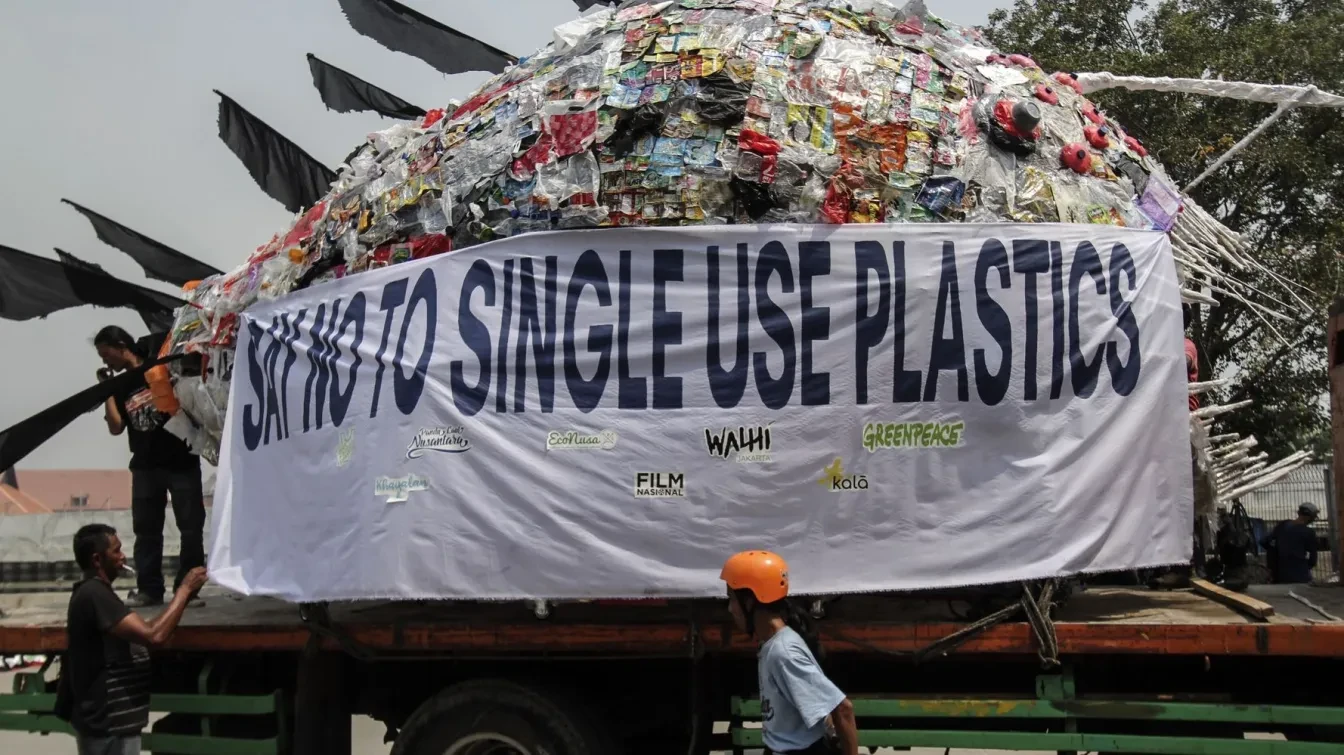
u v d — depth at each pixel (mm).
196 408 6734
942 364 5051
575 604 5488
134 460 7523
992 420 5043
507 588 5090
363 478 5398
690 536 5004
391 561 5230
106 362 7750
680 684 5672
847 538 4992
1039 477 5023
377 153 6520
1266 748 4859
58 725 6012
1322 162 13680
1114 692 5227
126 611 5414
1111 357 5195
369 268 5824
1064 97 5973
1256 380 11367
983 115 5492
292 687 5938
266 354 6102
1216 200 13766
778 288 5102
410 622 5441
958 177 5309
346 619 5652
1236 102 14078
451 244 5598
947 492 5008
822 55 5531
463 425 5215
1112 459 5117
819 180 5207
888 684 5352
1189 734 5160
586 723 5383
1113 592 6383
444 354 5309
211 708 5766
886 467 5016
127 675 5434
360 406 5500
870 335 5059
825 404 5031
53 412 6523
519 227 5422
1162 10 16016
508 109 5805
